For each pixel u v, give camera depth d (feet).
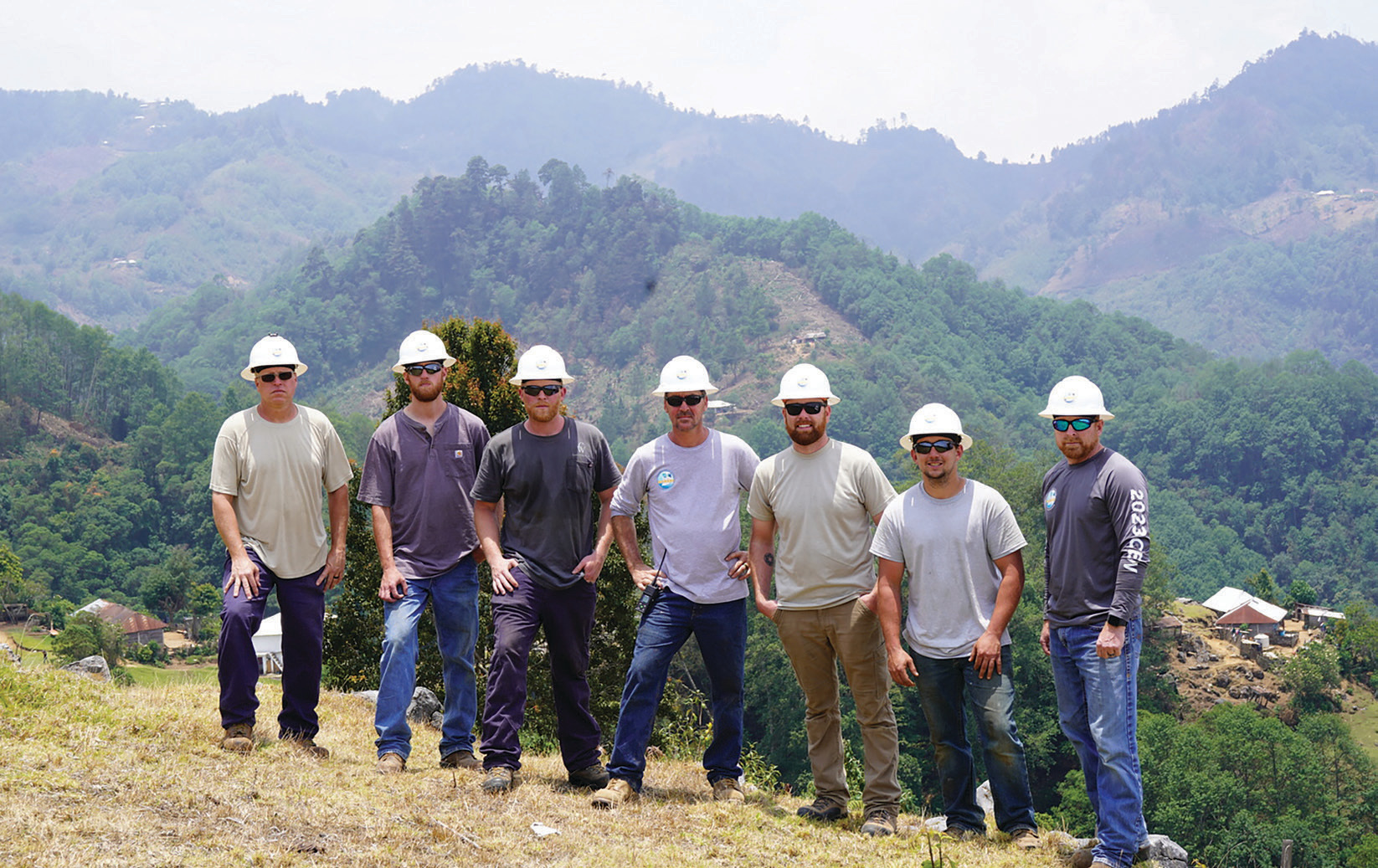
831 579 19.47
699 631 19.98
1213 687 184.96
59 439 488.44
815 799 20.70
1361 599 456.86
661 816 18.11
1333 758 138.62
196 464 456.45
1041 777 148.15
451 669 20.47
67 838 13.29
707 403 19.97
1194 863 20.58
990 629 18.62
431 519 20.11
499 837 15.58
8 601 264.72
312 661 20.54
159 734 18.99
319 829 14.90
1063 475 18.66
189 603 279.28
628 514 20.22
